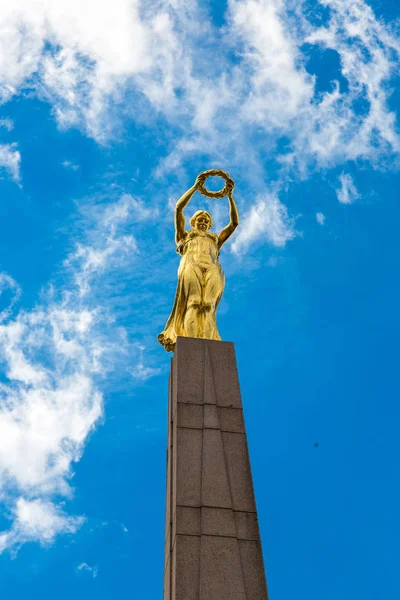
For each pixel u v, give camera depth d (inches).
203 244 968.9
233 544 647.8
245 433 753.6
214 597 610.5
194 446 729.0
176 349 831.7
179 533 652.7
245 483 705.0
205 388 789.9
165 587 687.1
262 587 627.2
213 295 919.0
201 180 994.1
